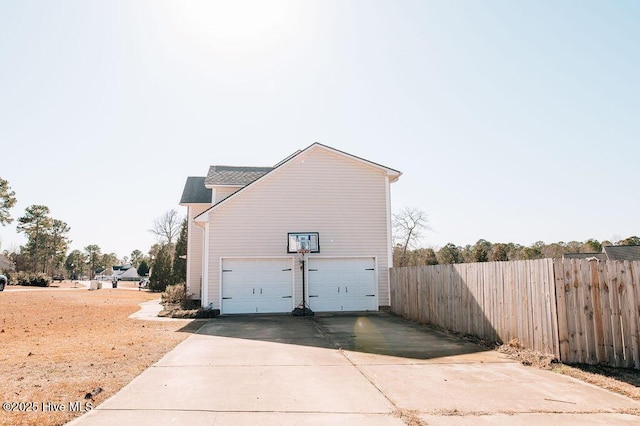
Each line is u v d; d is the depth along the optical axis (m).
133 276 86.75
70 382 5.80
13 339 9.41
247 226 16.23
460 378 6.32
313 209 16.64
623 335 6.93
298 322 13.23
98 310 16.81
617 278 7.11
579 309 7.03
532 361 7.19
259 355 7.96
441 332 10.92
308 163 16.84
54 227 75.50
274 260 16.22
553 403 5.15
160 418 4.55
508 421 4.54
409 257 36.66
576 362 6.90
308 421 4.51
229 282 15.92
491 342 8.98
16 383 5.69
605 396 5.44
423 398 5.34
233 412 4.77
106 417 4.54
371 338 10.00
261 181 16.53
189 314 14.59
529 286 7.77
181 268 35.97
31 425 4.23
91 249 102.19
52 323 12.43
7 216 52.16
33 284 42.56
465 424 4.45
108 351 8.03
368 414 4.74
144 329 11.33
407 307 14.26
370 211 16.97
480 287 9.54
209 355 7.93
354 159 17.00
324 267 16.44
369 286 16.61
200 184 23.55
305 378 6.30
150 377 6.25
